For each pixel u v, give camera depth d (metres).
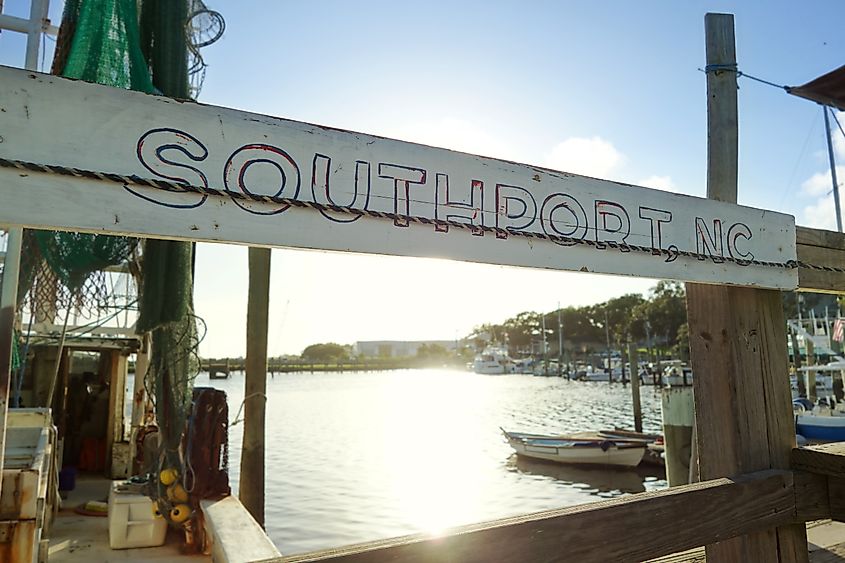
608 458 19.64
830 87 3.97
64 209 1.44
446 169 1.95
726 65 3.16
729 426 2.68
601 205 2.27
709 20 3.22
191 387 5.42
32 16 4.99
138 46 4.15
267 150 1.68
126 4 4.07
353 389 74.50
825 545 3.70
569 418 37.66
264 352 7.02
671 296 78.94
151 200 1.53
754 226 2.73
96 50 4.00
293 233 1.69
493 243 2.01
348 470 19.64
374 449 24.23
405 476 18.62
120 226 1.49
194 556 5.21
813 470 2.66
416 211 1.88
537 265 2.09
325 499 15.41
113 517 5.43
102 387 10.02
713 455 2.73
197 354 5.43
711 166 3.12
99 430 9.89
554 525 1.94
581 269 2.20
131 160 1.52
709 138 3.15
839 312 38.16
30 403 9.37
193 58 4.96
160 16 4.57
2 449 3.90
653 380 63.53
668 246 2.43
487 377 106.00
